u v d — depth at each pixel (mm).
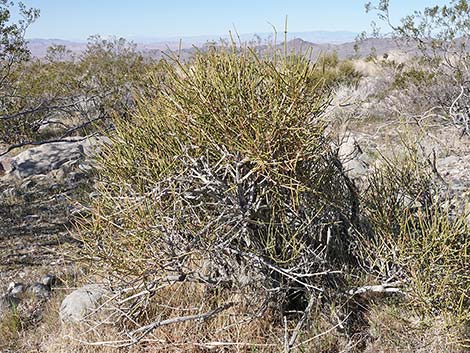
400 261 3043
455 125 7801
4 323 3717
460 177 5852
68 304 3641
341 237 3613
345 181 3467
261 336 3174
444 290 2861
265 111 2715
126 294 3320
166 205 2949
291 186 2805
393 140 7203
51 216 5859
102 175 3475
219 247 2943
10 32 6336
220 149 2832
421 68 9406
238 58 2955
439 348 2990
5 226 5582
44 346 3438
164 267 2910
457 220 3072
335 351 3137
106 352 3121
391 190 3510
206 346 3014
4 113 7504
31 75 9117
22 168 7434
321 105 2875
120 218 2951
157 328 3207
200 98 2803
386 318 3229
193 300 3367
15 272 4551
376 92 10930
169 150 3039
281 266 3230
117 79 9469
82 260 3041
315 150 2904
